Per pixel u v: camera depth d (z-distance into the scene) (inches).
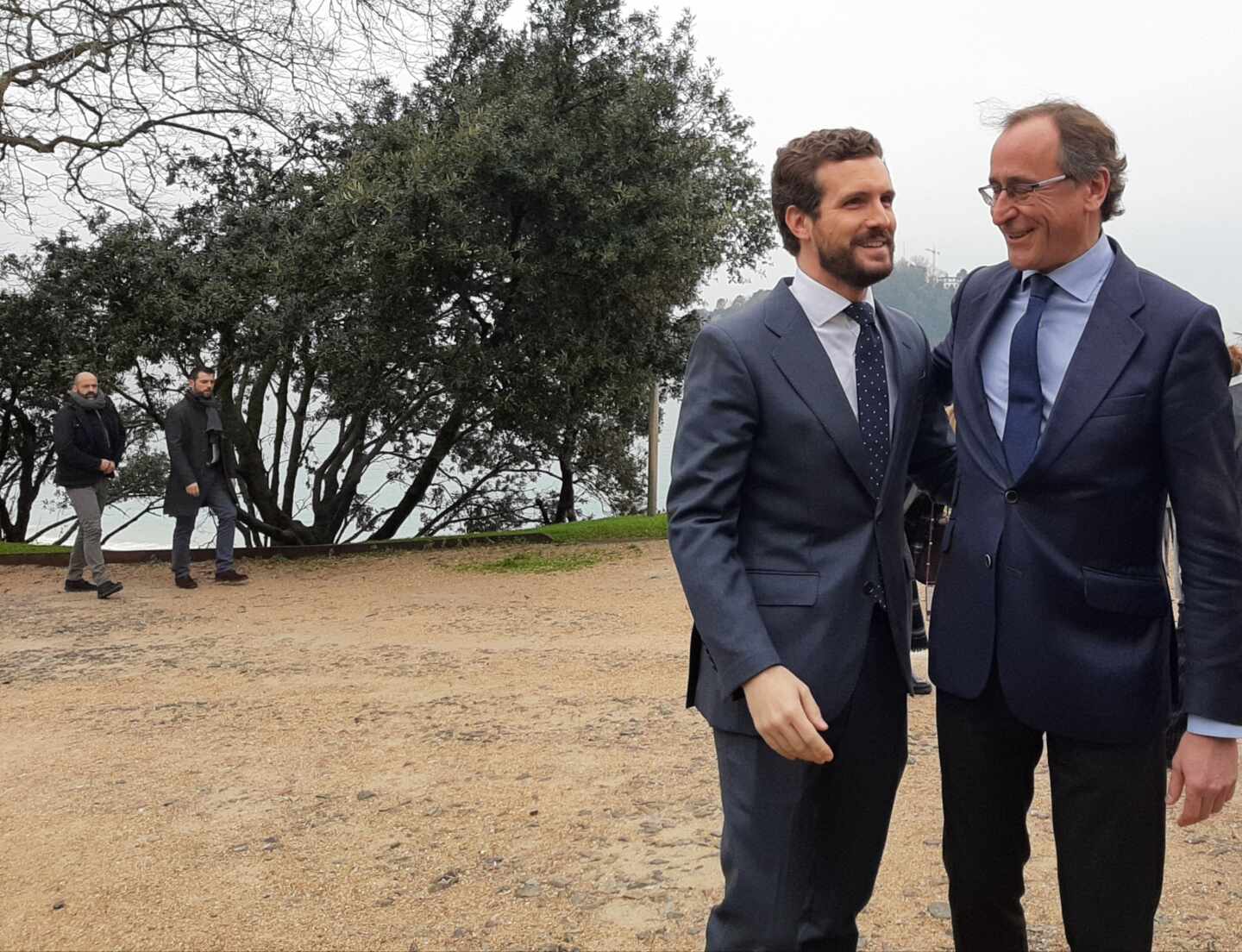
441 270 484.7
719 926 84.4
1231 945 113.4
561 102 519.8
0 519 758.5
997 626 85.1
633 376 537.0
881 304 91.6
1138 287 81.7
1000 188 84.0
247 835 155.9
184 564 406.3
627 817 155.9
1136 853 82.0
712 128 585.0
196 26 534.3
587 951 118.3
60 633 319.6
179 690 245.6
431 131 491.2
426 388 593.3
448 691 237.0
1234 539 78.0
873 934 119.0
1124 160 84.2
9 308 569.6
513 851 146.0
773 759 82.4
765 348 84.7
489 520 846.5
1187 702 79.0
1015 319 87.7
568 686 237.3
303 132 585.9
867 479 84.3
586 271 490.9
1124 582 81.9
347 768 184.5
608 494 828.6
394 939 123.0
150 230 553.0
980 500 86.9
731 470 83.4
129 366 542.0
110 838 156.1
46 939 125.4
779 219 87.6
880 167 83.0
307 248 482.6
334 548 507.5
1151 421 79.7
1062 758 84.5
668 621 311.6
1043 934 117.7
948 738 90.1
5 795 176.6
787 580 83.5
